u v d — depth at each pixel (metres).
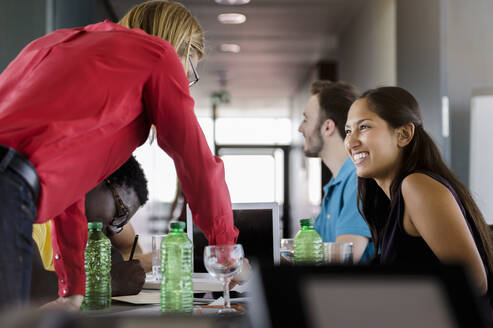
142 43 1.32
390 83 5.80
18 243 1.04
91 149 1.23
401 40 5.27
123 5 6.57
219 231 1.48
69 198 1.25
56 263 1.47
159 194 11.38
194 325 0.49
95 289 1.51
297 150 13.63
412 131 1.67
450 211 1.42
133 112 1.30
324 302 0.53
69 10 4.75
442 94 4.37
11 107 1.15
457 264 0.54
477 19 4.41
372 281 0.54
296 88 13.13
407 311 0.52
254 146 16.67
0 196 1.01
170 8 1.55
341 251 1.61
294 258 1.88
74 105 1.18
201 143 1.40
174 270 1.42
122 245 2.56
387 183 1.71
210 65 10.92
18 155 1.07
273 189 16.61
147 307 1.54
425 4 4.63
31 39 4.32
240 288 1.90
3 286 0.99
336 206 2.61
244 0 7.34
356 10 7.59
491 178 4.29
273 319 0.52
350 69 8.19
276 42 9.34
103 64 1.25
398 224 1.51
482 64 4.38
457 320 0.52
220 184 1.46
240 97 14.04
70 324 0.46
